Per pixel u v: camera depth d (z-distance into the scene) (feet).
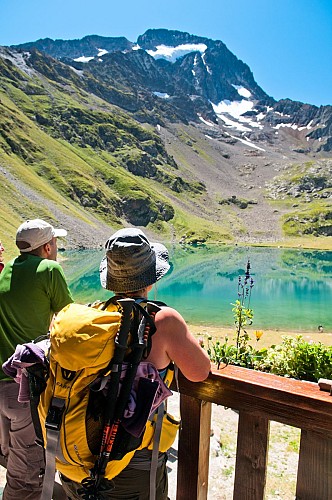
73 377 6.36
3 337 10.87
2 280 11.18
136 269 7.43
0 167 508.12
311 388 7.59
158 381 6.73
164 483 7.68
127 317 6.56
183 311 137.39
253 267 316.81
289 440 19.80
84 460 6.51
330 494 7.34
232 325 115.75
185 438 8.89
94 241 451.12
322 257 428.97
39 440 7.36
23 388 7.62
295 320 130.41
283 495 15.30
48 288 10.98
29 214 440.04
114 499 7.08
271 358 25.38
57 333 6.43
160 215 629.51
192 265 319.27
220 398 8.26
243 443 8.21
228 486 14.76
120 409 6.42
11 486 10.93
